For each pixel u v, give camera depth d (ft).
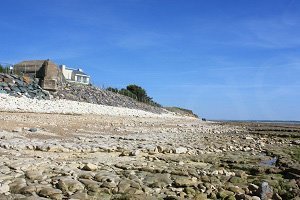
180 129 104.06
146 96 284.82
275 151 53.11
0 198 22.15
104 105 168.76
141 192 25.49
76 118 99.60
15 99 112.98
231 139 74.90
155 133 80.59
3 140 46.32
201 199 24.56
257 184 29.22
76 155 41.78
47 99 136.36
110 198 23.81
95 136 62.44
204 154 48.14
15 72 158.61
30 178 26.99
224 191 26.32
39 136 54.90
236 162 41.45
